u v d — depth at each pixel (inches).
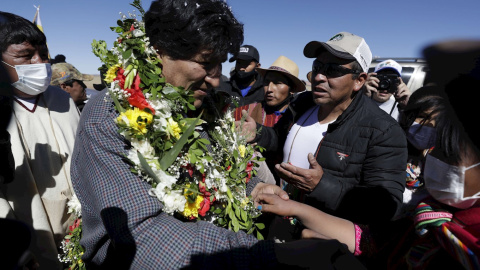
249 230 44.4
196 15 34.6
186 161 39.0
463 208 28.5
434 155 29.0
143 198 32.2
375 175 60.0
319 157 69.1
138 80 35.5
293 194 76.5
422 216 31.2
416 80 161.0
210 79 39.9
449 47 23.8
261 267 30.6
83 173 36.1
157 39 36.4
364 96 69.3
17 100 62.2
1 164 48.4
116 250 31.9
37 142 64.2
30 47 55.2
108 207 31.4
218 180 42.3
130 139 34.1
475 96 23.3
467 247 25.5
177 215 40.9
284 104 130.5
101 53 37.9
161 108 36.5
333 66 64.8
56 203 64.9
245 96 153.7
